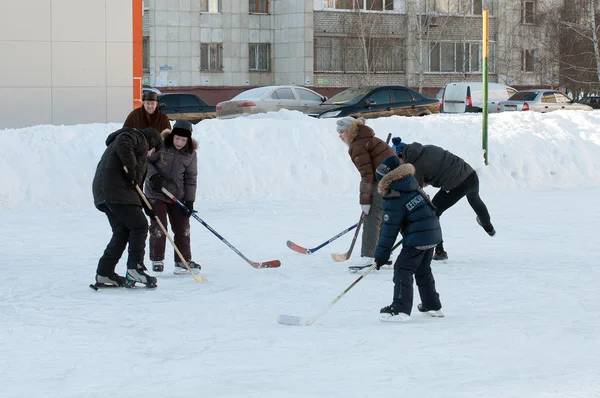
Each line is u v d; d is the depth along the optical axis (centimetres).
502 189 2853
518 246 1820
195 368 940
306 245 1861
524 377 888
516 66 9125
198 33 7888
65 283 1459
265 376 905
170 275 1547
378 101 4309
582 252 1741
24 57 3453
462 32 8862
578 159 3012
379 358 973
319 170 2722
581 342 1038
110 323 1166
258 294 1370
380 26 8394
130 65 3588
